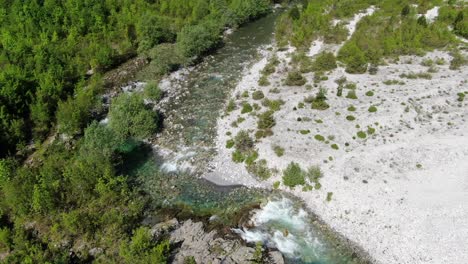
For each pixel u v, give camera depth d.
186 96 68.69
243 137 55.28
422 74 67.25
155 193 49.69
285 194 48.22
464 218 42.69
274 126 57.97
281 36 85.75
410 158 50.88
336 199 46.28
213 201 48.03
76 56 75.81
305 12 93.00
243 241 41.88
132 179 51.84
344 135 55.22
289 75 68.44
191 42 76.31
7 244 41.12
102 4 91.44
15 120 57.09
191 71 76.06
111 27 85.94
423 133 55.19
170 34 84.62
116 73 75.88
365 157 51.41
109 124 58.31
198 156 55.16
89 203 46.53
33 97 61.25
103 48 75.88
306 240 42.28
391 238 41.44
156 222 45.34
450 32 80.19
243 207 46.84
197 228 43.19
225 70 75.69
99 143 51.97
